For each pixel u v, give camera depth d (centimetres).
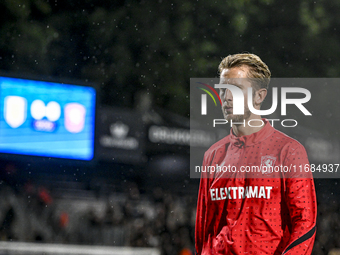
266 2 1731
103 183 1367
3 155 1102
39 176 1287
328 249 1197
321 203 1404
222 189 318
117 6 1642
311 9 1794
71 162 1180
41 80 1152
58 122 1161
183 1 1639
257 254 300
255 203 307
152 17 1641
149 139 1256
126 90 1620
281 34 1777
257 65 329
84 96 1198
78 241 1040
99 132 1199
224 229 311
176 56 1620
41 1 1498
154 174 1278
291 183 303
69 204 1232
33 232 1063
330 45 1800
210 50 1636
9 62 1495
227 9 1653
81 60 1630
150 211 1195
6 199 1131
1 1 1408
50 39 1536
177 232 1038
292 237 294
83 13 1620
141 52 1630
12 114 1116
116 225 1043
